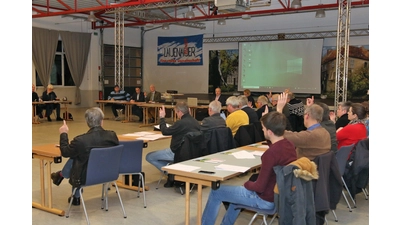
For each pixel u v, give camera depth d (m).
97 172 3.11
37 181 4.58
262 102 6.07
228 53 14.22
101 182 3.19
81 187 3.14
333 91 12.09
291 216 2.26
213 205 2.80
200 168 2.85
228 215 2.85
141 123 10.41
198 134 3.82
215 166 2.92
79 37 14.31
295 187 2.24
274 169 2.33
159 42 15.99
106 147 3.17
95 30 14.91
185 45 15.30
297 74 12.53
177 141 3.96
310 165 2.30
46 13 11.49
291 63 12.62
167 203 3.87
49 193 3.56
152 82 16.38
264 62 13.15
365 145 3.68
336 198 2.87
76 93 14.50
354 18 11.62
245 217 3.53
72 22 14.09
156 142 7.38
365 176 3.78
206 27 14.67
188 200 2.81
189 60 15.24
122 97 11.15
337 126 4.68
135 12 12.66
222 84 14.46
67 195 4.07
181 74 15.52
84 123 10.22
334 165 2.81
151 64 16.34
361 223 3.41
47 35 13.24
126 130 9.05
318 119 3.05
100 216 3.48
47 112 10.49
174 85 15.76
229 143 4.16
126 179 4.40
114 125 9.96
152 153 4.44
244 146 3.92
